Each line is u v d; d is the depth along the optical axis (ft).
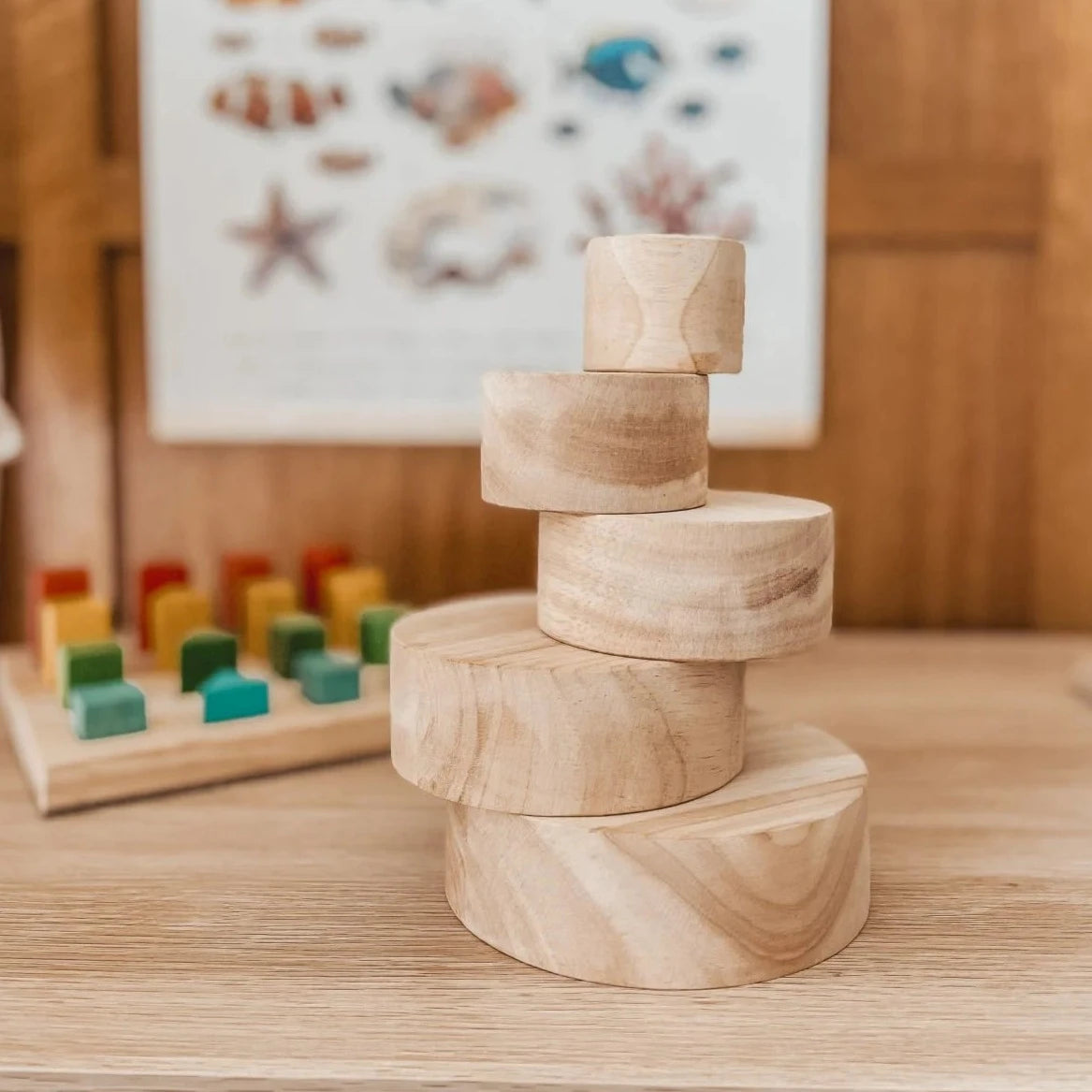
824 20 2.71
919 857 1.85
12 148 2.75
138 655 2.61
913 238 2.79
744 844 1.57
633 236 1.71
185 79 2.72
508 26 2.73
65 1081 1.44
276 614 2.53
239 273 2.79
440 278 2.81
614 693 1.60
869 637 2.89
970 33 2.75
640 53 2.73
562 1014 1.53
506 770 1.61
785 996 1.57
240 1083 1.43
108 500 2.86
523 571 2.93
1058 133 2.76
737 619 1.63
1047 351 2.83
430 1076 1.43
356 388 2.84
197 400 2.82
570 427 1.64
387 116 2.76
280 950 1.65
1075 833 1.91
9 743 2.29
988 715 2.37
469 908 1.69
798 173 2.76
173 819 1.98
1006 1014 1.53
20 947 1.65
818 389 2.82
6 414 2.69
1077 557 2.90
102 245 2.79
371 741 2.22
